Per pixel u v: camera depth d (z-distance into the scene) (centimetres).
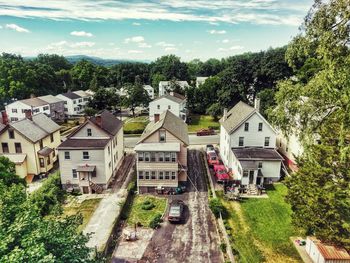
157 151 2891
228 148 3456
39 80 8269
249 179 3033
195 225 2375
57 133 4069
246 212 2541
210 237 2206
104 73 11369
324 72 1167
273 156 3166
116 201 2823
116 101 7106
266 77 6188
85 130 3225
